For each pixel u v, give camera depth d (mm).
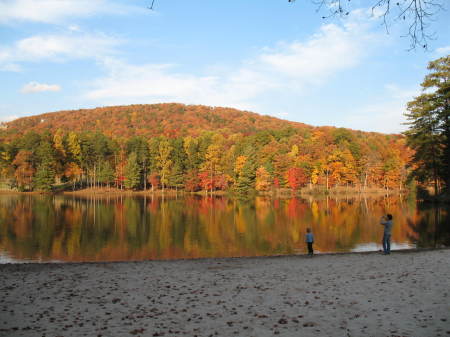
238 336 6867
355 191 83875
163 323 7684
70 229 31125
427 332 6727
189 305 8977
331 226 31969
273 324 7469
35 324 7723
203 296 9797
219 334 6996
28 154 77562
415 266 12891
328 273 12484
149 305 9031
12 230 30375
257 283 11250
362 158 88250
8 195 72375
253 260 16109
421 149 44000
